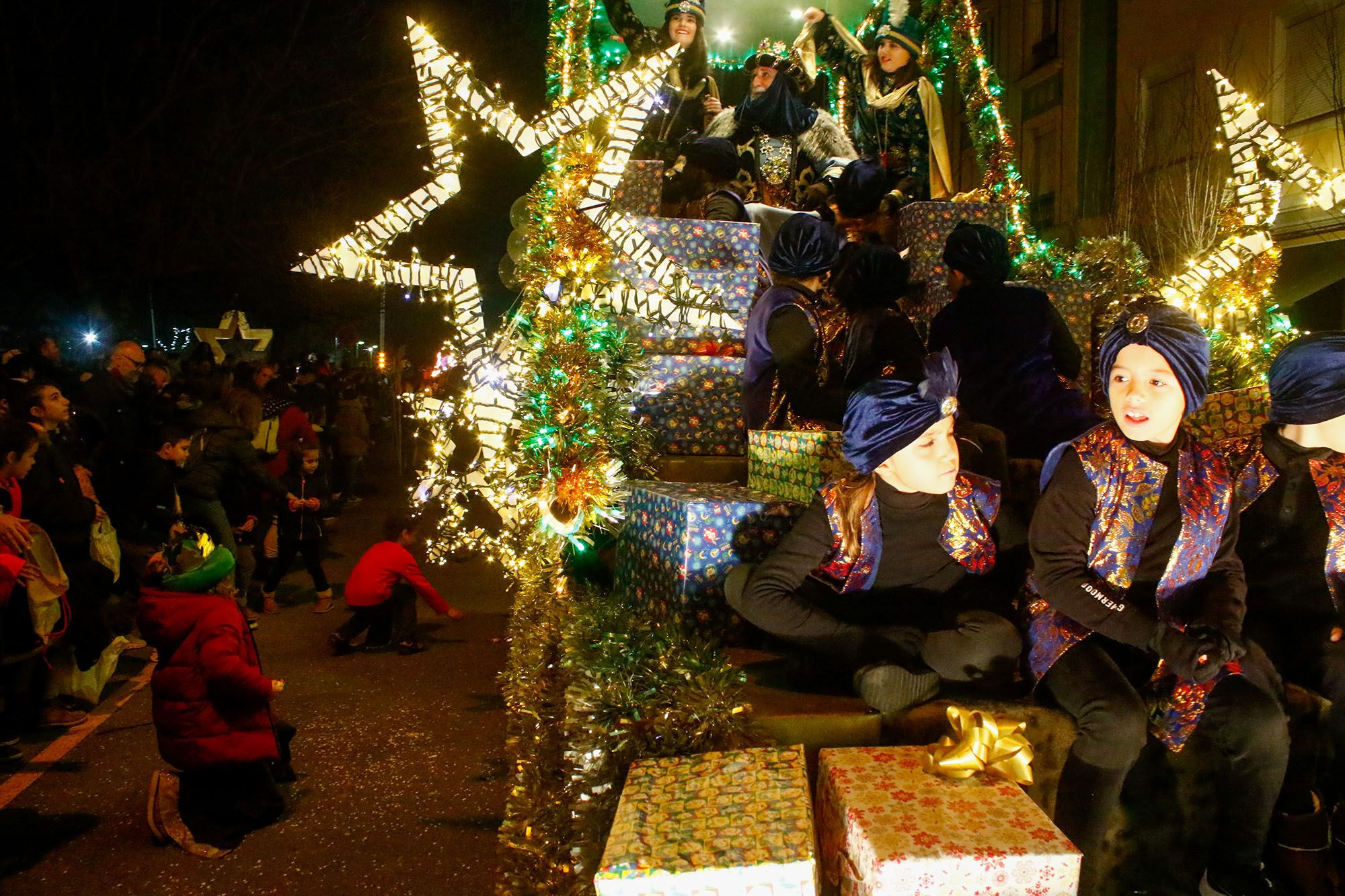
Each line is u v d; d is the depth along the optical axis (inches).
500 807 164.2
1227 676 92.5
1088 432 93.5
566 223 128.0
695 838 70.7
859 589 98.0
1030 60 617.0
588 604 116.2
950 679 93.3
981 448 116.6
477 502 519.5
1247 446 106.8
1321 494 100.7
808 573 98.2
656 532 126.0
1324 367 97.7
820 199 238.5
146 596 153.9
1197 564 91.0
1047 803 94.0
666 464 161.6
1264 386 128.0
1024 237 236.5
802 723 93.0
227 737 152.9
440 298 132.6
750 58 247.9
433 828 156.6
